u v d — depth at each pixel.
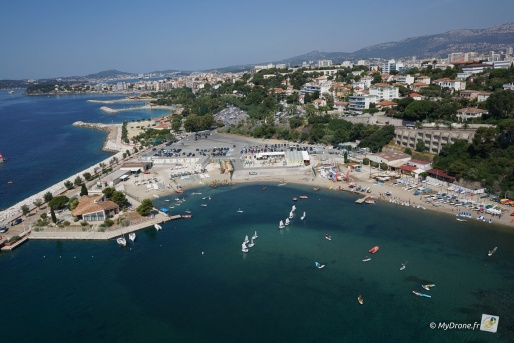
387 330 103.88
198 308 115.56
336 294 120.06
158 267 139.38
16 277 135.75
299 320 108.88
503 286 120.94
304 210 188.00
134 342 102.81
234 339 102.44
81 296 123.56
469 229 159.62
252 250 149.62
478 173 196.38
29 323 111.88
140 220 175.38
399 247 147.62
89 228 168.62
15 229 171.38
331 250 147.50
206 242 157.62
